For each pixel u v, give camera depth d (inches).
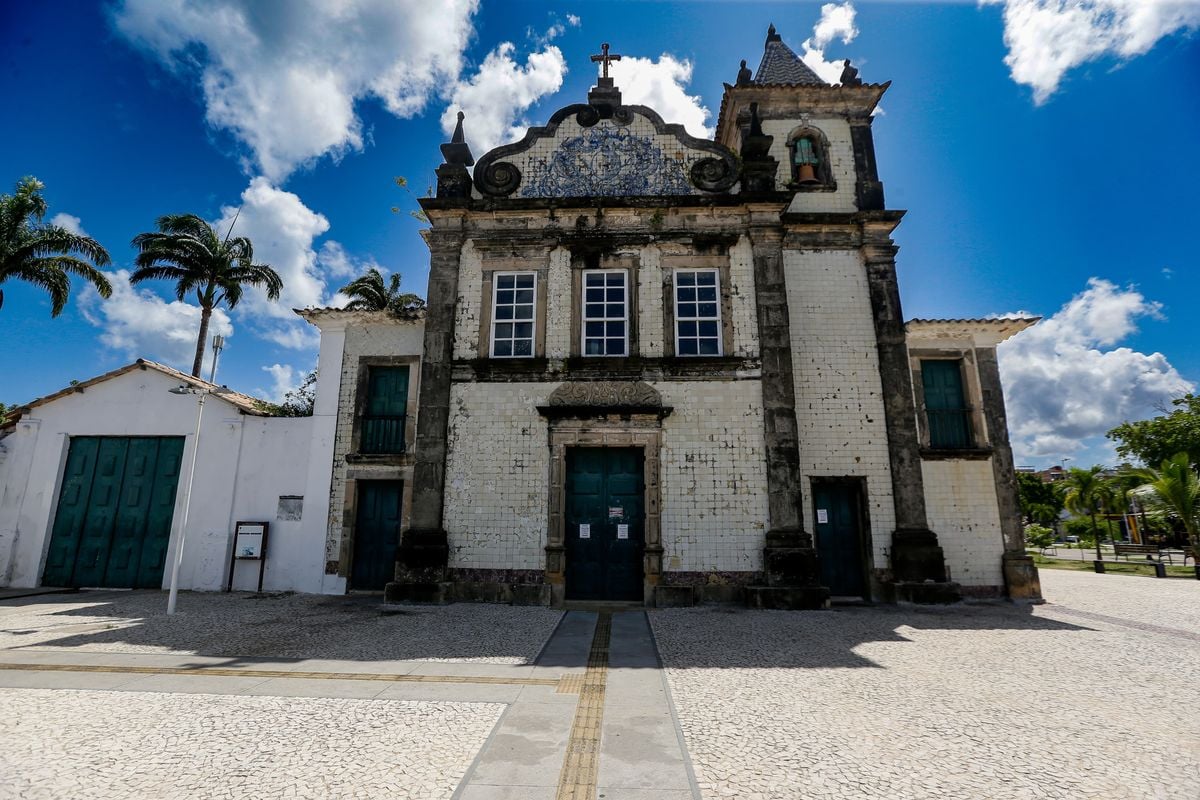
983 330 547.5
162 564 535.2
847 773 156.0
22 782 146.6
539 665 267.6
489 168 525.7
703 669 261.7
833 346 518.3
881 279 527.2
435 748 170.4
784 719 197.2
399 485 532.4
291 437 544.7
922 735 183.5
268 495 536.1
